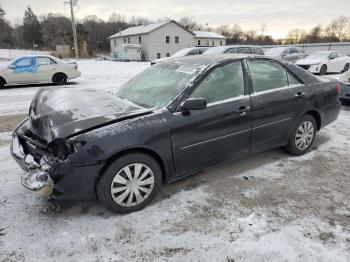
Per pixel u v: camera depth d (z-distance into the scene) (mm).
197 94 3285
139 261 2393
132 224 2828
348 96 7316
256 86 3768
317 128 4578
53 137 2680
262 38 86000
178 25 48375
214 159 3500
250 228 2771
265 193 3371
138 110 3078
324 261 2383
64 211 3002
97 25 85750
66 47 52844
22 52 55594
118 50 43719
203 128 3264
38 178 2648
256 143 3836
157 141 2959
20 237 2621
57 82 12367
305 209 3062
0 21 78500
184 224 2832
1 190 3357
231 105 3467
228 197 3287
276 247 2531
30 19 83812
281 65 4105
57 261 2373
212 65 3484
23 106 7914
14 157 3135
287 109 4000
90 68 21406
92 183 2742
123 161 2838
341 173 3857
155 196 3234
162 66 3990
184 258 2422
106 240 2611
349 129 5715
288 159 4273
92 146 2664
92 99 3414
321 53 16266
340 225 2814
